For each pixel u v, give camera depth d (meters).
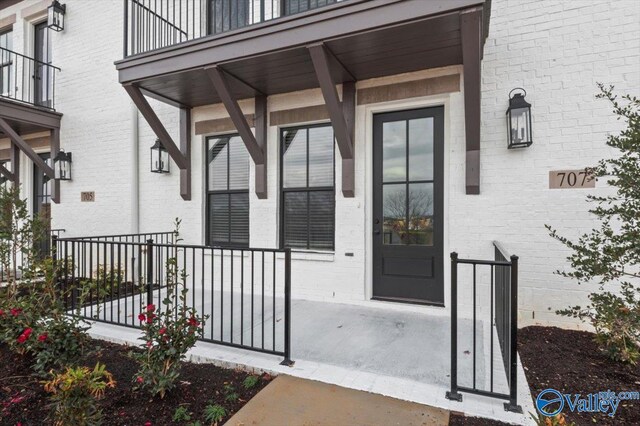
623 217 2.38
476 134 3.58
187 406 2.18
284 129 4.86
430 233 4.10
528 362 2.71
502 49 3.72
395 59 3.72
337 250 4.41
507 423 1.98
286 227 4.85
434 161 4.09
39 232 4.26
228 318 3.87
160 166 5.37
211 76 3.93
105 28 6.09
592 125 3.42
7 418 2.07
